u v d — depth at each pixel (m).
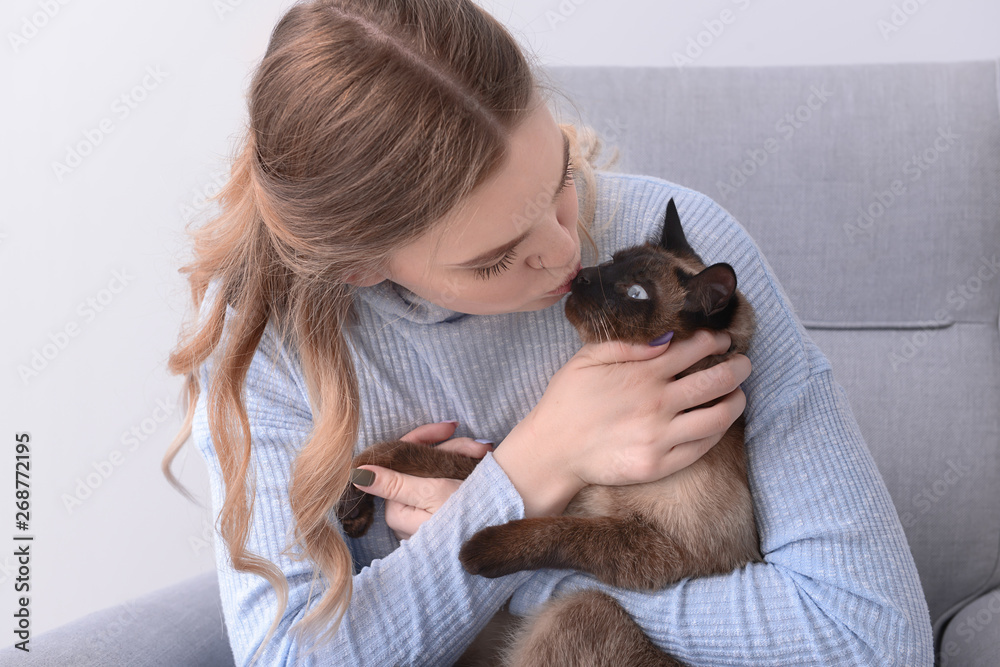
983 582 1.62
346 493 1.24
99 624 1.37
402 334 1.20
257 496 1.16
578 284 1.15
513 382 1.24
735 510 1.16
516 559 1.10
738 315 1.17
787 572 1.09
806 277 1.69
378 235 0.91
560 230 0.94
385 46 0.87
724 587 1.09
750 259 1.27
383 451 1.24
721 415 1.11
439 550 1.09
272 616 1.08
